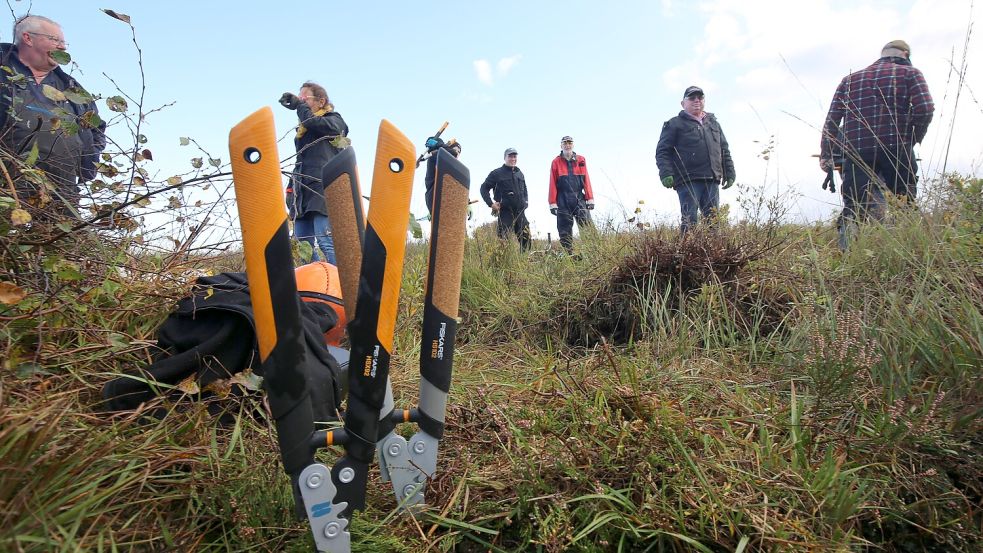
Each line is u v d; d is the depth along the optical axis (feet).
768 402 6.77
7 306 5.26
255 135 3.48
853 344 6.85
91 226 6.66
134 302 6.70
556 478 5.32
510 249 17.75
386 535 4.62
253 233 3.60
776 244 11.36
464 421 6.33
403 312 10.05
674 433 5.51
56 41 9.03
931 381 6.62
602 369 8.23
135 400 5.43
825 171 15.07
